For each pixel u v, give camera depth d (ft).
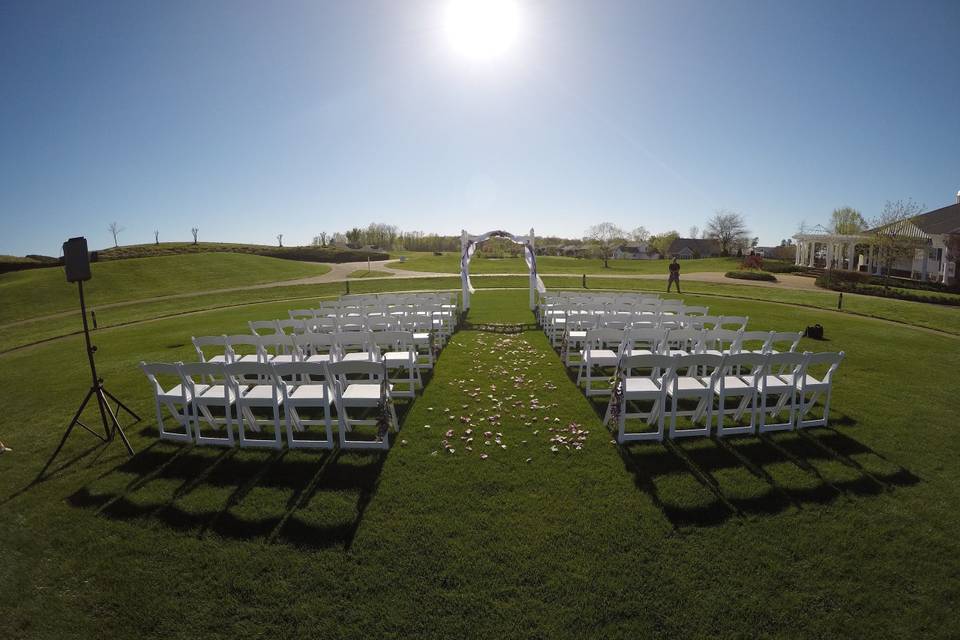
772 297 75.10
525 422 20.86
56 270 139.44
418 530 13.52
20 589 11.72
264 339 25.63
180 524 14.03
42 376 31.89
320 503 14.89
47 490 16.05
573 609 10.79
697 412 19.69
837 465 16.97
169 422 22.02
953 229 105.09
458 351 34.63
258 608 11.03
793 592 11.22
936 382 27.02
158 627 10.61
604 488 15.51
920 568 11.96
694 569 11.94
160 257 153.69
